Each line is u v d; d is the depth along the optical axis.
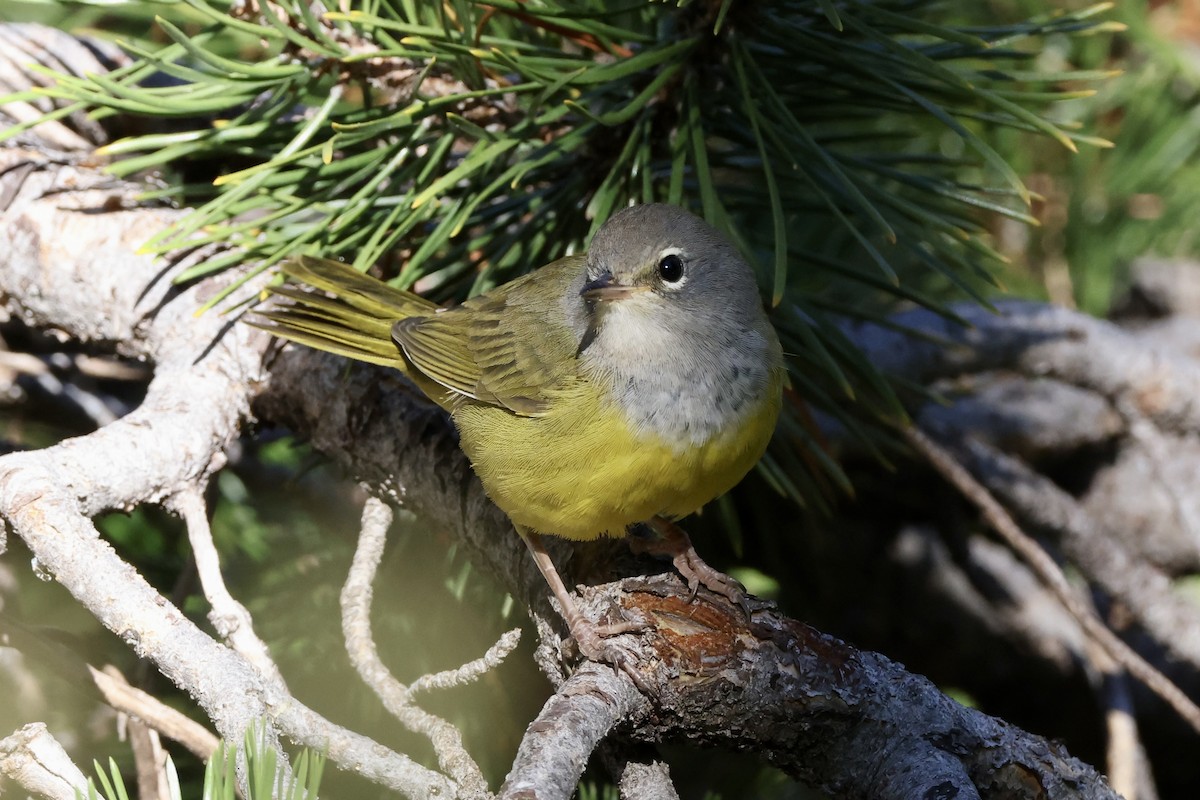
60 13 10.29
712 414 7.23
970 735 6.25
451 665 8.88
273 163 7.21
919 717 6.26
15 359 9.83
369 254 7.52
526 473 7.36
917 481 11.48
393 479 8.09
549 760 5.25
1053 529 10.63
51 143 9.33
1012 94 6.98
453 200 8.23
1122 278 12.95
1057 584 9.23
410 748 8.61
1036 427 11.55
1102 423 11.64
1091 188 11.54
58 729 8.32
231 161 9.51
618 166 7.55
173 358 8.03
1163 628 10.48
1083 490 11.95
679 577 6.85
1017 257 12.00
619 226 7.49
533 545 7.48
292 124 7.98
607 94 7.94
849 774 6.30
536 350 7.68
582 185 8.28
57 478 6.56
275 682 6.42
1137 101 11.30
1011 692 11.70
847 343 8.17
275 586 9.50
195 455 7.39
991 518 9.46
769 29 7.54
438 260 8.63
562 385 7.47
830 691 6.23
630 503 7.30
